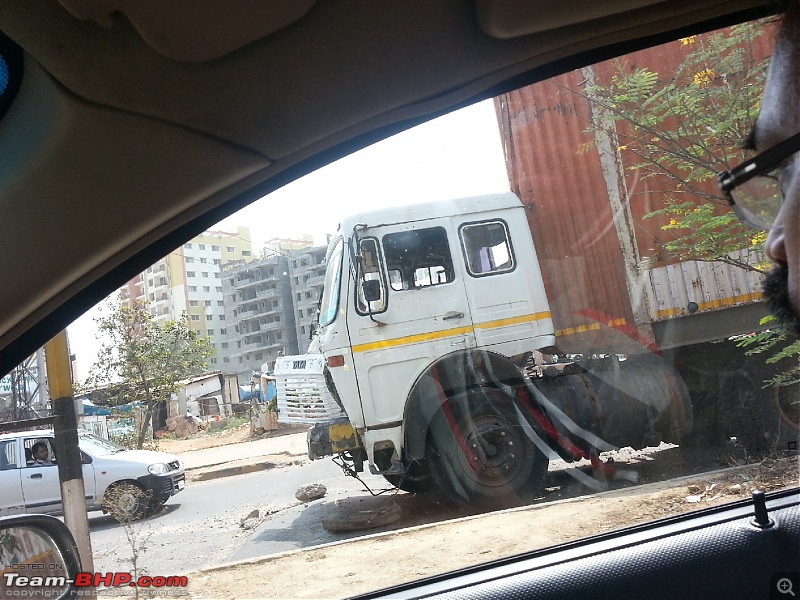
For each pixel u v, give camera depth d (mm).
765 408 4125
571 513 2809
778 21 1123
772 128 1104
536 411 4684
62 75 1373
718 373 4320
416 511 4203
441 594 1903
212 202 1664
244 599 2539
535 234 4801
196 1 1270
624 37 1668
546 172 4461
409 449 4691
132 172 1529
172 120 1491
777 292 1132
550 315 4852
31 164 1457
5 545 1945
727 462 3764
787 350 4121
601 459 4457
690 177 3795
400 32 1466
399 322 4852
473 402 4727
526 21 1516
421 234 4906
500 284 4879
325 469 4734
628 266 4508
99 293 1678
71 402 2951
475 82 1651
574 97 3791
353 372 4801
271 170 1675
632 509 2641
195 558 3146
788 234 1073
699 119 3258
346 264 4863
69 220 1530
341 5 1372
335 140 1663
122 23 1312
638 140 3826
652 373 4480
